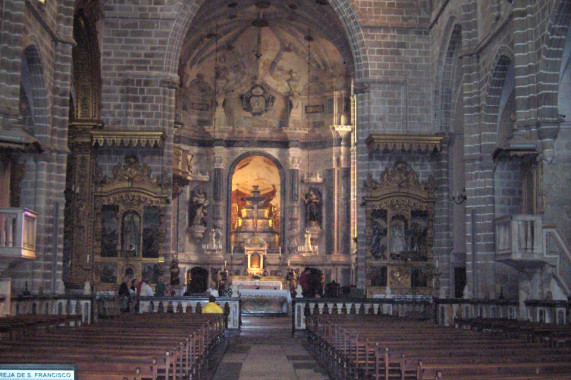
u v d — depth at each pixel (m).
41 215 27.36
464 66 29.56
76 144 35.41
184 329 16.22
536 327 16.45
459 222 36.44
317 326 22.42
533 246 22.19
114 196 35.78
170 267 37.00
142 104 36.56
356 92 37.72
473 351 11.09
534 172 23.95
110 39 36.75
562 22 22.23
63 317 20.22
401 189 36.50
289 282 48.78
